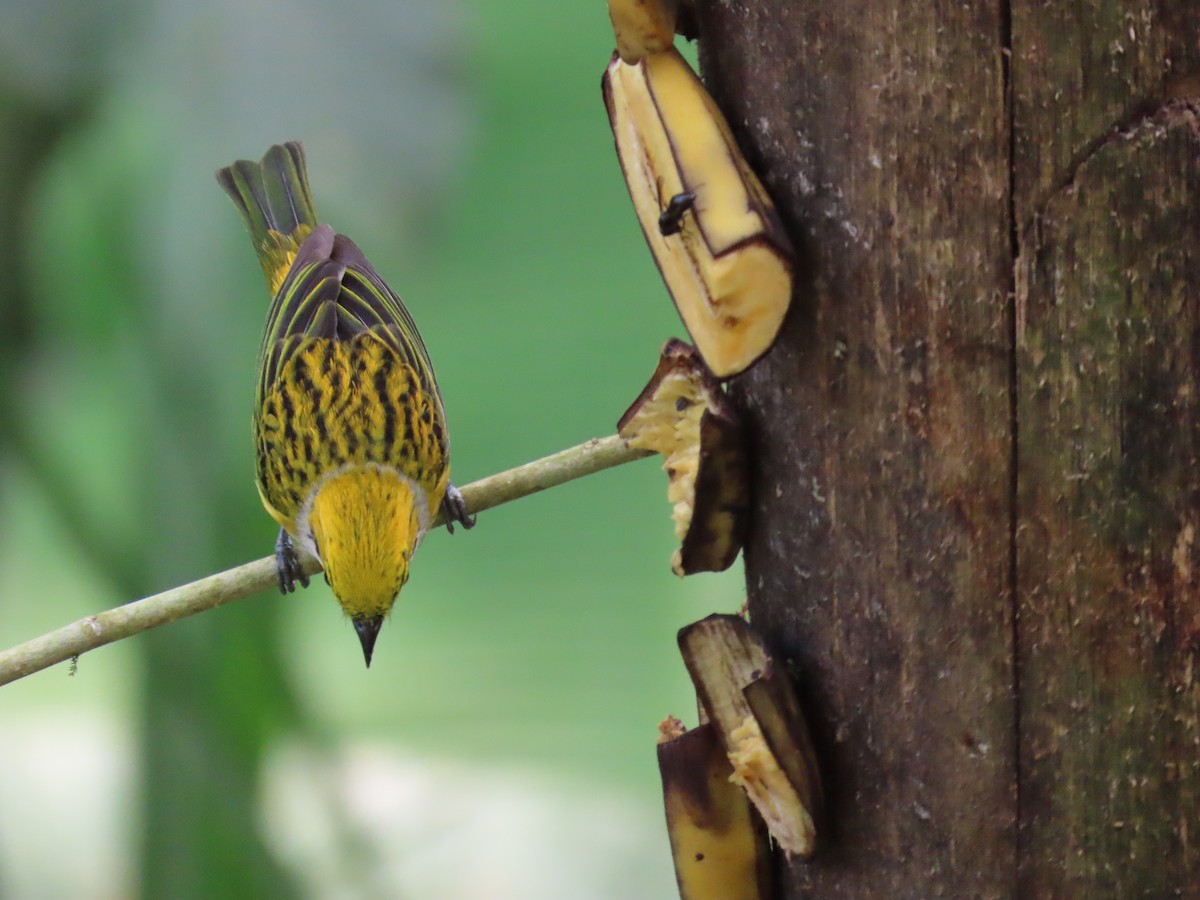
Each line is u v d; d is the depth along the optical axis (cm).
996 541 534
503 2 964
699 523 597
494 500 707
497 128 940
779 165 554
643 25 550
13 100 945
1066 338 515
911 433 542
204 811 1038
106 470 1059
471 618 971
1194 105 496
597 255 943
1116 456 515
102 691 1477
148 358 968
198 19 912
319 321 946
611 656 945
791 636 588
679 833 614
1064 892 541
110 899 1317
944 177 522
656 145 550
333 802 1054
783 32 546
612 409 930
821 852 588
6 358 1030
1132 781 528
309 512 916
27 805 1391
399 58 927
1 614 1141
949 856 556
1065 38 500
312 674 1146
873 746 568
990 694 541
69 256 1008
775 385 576
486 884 1076
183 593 700
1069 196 507
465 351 960
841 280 546
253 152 921
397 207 934
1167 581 517
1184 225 501
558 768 945
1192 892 528
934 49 516
